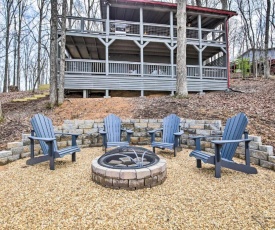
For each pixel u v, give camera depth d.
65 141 5.01
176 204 2.24
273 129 4.18
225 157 3.41
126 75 10.77
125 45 11.94
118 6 10.65
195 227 1.82
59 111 7.32
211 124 4.61
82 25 10.04
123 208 2.16
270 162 3.31
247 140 3.07
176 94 8.30
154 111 6.62
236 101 6.90
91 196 2.45
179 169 3.48
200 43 11.59
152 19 12.63
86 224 1.88
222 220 1.92
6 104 9.48
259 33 22.61
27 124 5.85
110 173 2.66
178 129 4.73
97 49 12.98
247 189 2.60
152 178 2.71
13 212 2.08
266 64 14.17
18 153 4.09
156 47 12.38
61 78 7.97
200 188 2.66
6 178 3.06
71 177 3.10
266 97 6.99
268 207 2.14
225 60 12.10
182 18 8.14
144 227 1.83
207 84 11.58
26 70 27.42
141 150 3.35
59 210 2.12
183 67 8.16
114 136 4.98
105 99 8.55
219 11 11.57
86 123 5.32
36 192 2.56
